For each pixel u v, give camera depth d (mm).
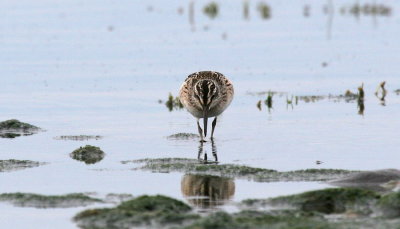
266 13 41531
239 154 17969
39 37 34875
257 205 13516
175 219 12305
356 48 32156
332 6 43500
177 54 31406
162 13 41469
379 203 12883
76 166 16891
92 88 26281
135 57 30969
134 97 25094
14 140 19688
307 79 27219
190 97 20312
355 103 23797
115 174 16141
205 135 19391
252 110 23281
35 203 13828
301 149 18266
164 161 17344
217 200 14000
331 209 13148
